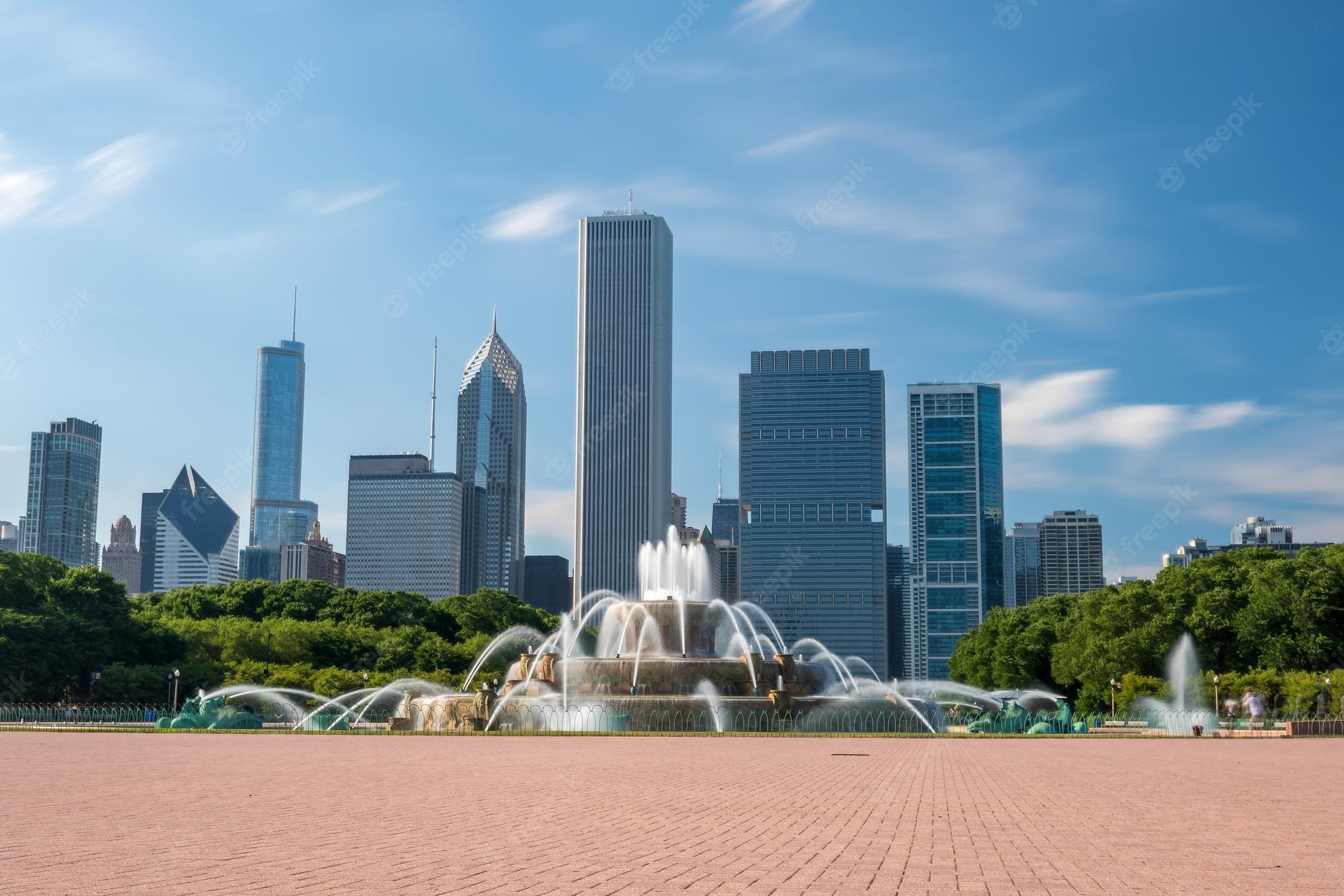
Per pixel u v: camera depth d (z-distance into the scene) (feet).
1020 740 274.36
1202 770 174.60
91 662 506.89
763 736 270.67
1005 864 80.53
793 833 95.66
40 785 135.64
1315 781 153.28
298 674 528.63
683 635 355.97
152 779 144.97
